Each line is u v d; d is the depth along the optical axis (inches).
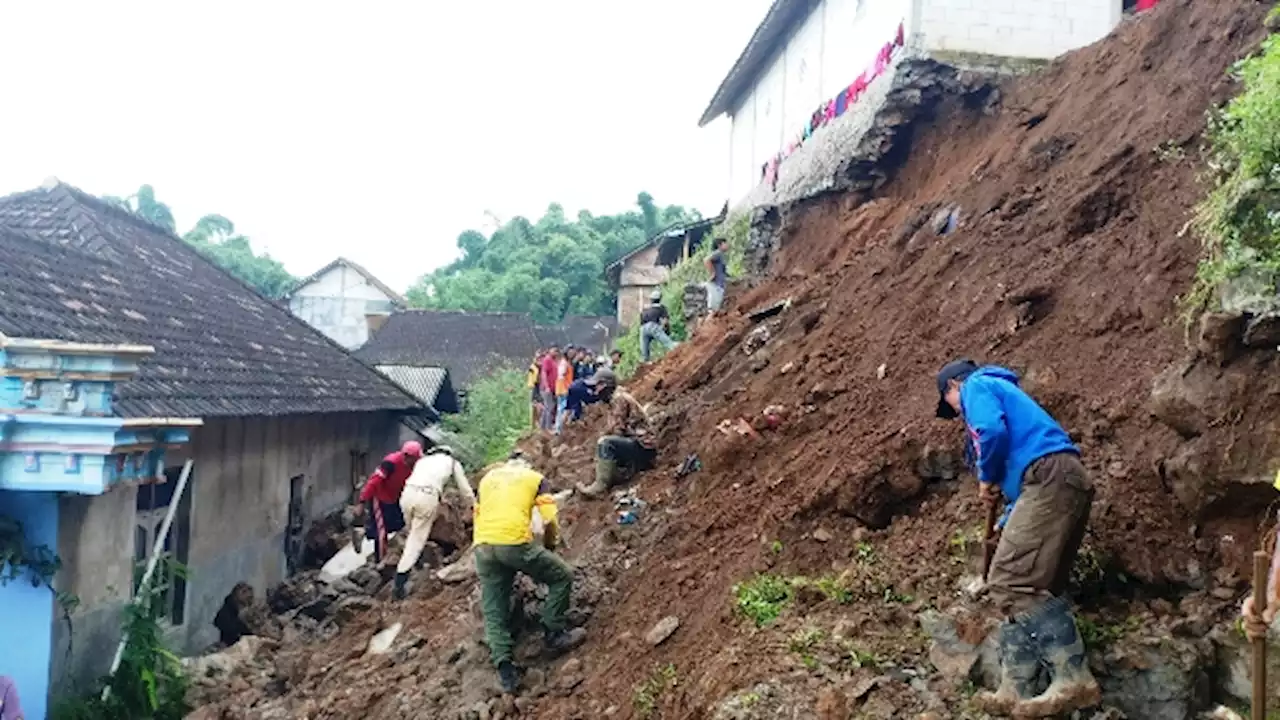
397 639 295.4
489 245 2410.2
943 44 414.9
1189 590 151.9
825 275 409.4
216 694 310.2
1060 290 223.3
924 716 142.5
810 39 571.5
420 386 1073.5
